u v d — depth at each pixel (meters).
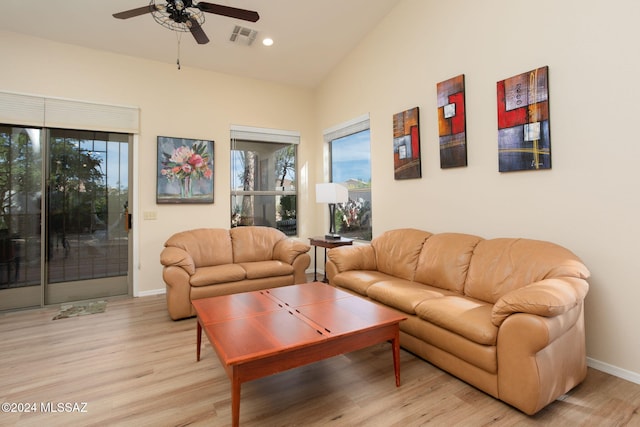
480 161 2.96
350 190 4.83
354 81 4.54
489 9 2.86
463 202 3.13
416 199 3.64
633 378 2.08
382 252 3.54
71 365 2.39
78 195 3.95
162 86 4.35
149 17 3.48
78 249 3.95
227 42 4.07
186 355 2.54
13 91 3.57
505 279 2.37
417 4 3.55
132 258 4.19
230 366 1.59
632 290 2.08
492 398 1.95
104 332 3.01
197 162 4.53
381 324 2.01
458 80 3.09
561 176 2.40
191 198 4.49
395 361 2.10
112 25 3.58
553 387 1.78
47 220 3.80
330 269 3.53
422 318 2.35
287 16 3.72
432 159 3.43
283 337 1.82
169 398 1.98
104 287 4.08
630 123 2.07
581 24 2.28
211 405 1.91
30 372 2.29
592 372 2.22
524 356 1.73
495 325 1.91
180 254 3.43
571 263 2.11
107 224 4.09
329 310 2.26
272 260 4.19
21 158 3.69
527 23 2.59
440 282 2.83
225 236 4.14
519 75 2.61
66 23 3.50
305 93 5.45
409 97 3.68
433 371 2.29
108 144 4.10
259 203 5.14
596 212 2.23
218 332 1.88
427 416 1.79
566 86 2.36
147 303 3.90
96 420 1.78
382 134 4.09
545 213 2.51
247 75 4.91
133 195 4.19
